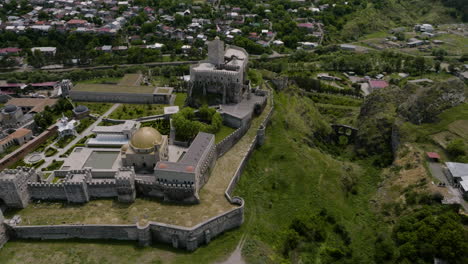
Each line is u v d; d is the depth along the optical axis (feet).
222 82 600.80
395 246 389.19
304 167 507.30
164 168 392.27
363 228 438.40
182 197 400.26
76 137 524.52
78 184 383.86
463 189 425.28
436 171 468.75
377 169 556.92
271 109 616.39
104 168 440.86
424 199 429.38
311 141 597.52
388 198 472.85
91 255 346.13
